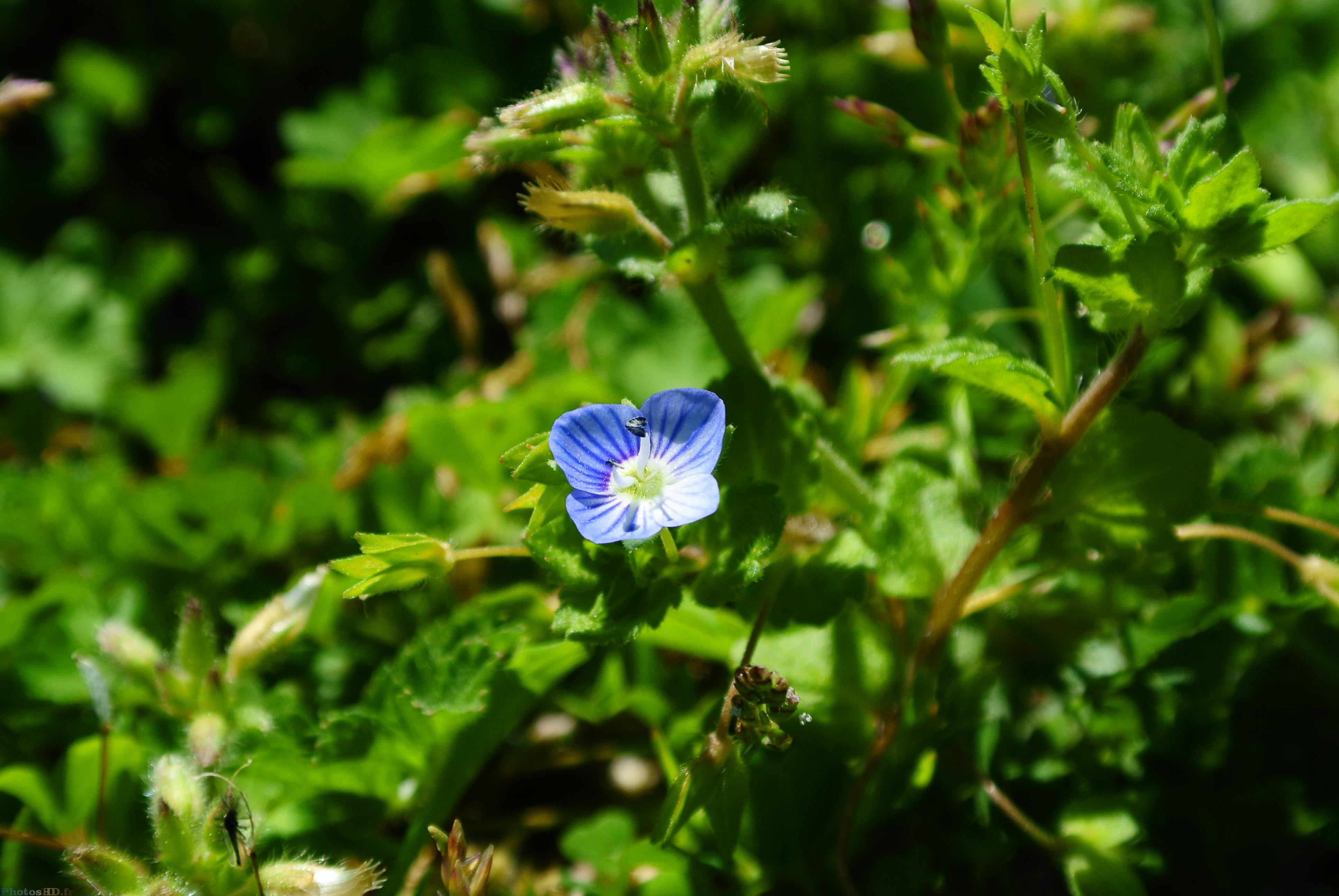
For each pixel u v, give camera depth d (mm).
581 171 192
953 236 202
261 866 181
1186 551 193
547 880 199
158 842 178
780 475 186
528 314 236
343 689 204
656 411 175
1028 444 211
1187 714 190
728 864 186
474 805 204
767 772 188
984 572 183
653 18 177
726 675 204
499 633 189
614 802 204
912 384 214
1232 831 187
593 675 205
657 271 188
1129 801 185
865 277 232
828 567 183
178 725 193
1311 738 189
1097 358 199
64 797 190
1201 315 218
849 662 188
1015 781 190
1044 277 177
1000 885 188
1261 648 190
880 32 234
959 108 194
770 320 222
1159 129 213
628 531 172
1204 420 214
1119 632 194
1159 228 173
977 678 187
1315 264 234
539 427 214
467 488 216
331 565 178
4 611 201
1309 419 216
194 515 214
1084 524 180
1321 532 192
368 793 192
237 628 206
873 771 184
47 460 231
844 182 235
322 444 222
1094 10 222
